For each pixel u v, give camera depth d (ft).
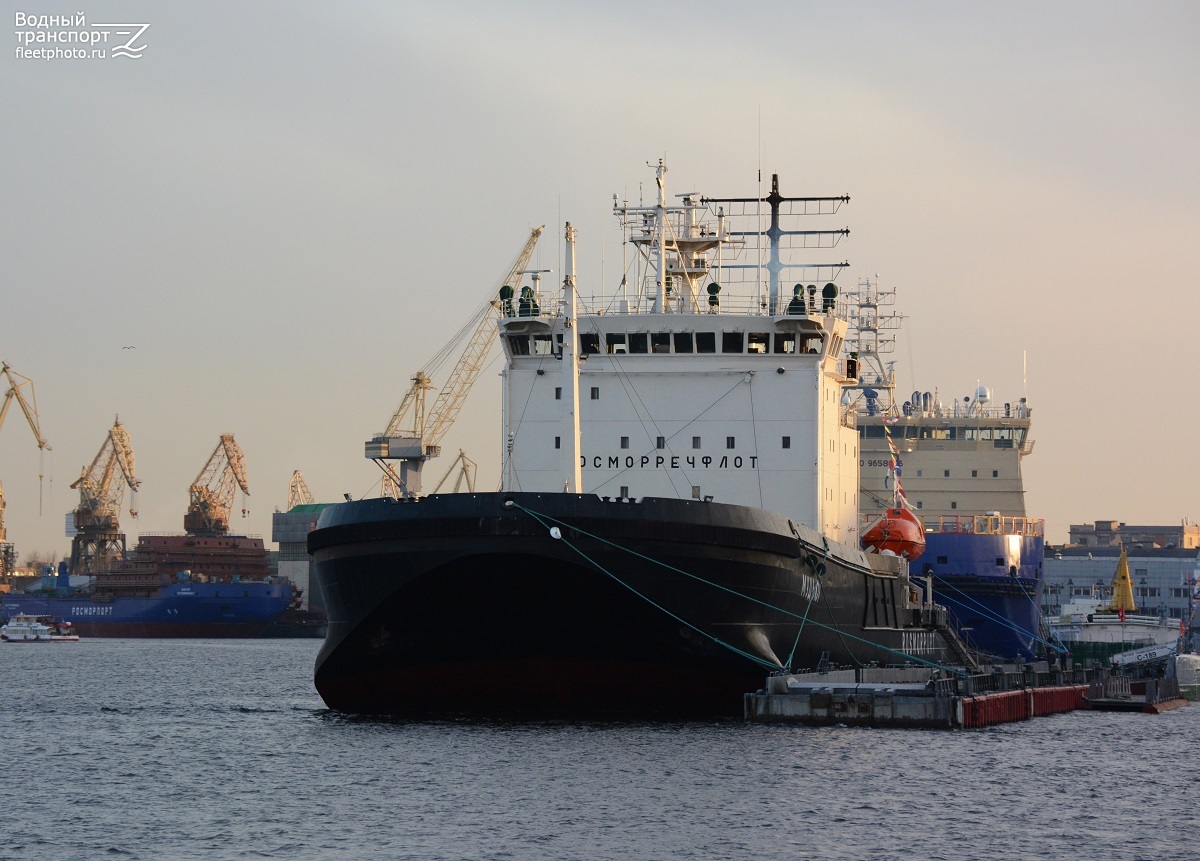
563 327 383.65
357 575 330.95
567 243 344.69
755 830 240.73
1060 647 595.88
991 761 312.50
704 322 384.68
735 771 285.02
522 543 313.32
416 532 318.65
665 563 320.50
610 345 388.37
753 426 385.09
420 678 346.33
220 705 470.39
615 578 317.22
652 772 282.56
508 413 390.83
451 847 229.86
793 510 383.24
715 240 425.69
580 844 231.50
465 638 334.03
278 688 579.07
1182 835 247.09
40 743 352.08
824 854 228.02
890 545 457.27
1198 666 597.93
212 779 289.94
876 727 353.51
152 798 270.87
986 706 380.99
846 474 425.69
